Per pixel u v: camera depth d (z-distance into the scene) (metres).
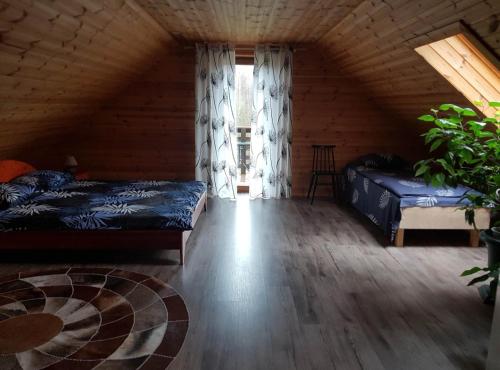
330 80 5.26
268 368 1.92
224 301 2.56
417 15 2.64
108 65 3.98
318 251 3.47
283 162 5.40
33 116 3.75
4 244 3.05
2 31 2.21
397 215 3.57
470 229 3.57
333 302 2.57
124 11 3.06
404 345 2.12
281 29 4.18
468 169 2.46
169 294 2.64
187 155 5.41
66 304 2.49
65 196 3.64
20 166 4.36
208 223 4.25
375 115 5.36
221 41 4.97
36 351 2.02
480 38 2.44
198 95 5.17
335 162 5.50
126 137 5.33
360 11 3.13
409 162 5.31
